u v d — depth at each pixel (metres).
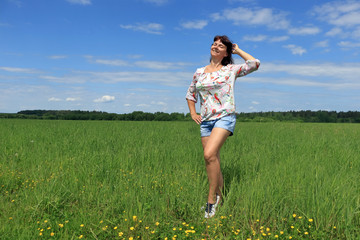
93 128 14.08
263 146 7.09
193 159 5.47
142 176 4.10
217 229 2.77
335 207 2.94
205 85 3.40
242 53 3.49
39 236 2.59
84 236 2.67
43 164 5.12
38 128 13.31
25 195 3.53
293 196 3.33
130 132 11.38
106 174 4.38
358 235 2.57
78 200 3.57
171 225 2.81
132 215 2.95
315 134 11.16
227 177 4.29
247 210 3.05
